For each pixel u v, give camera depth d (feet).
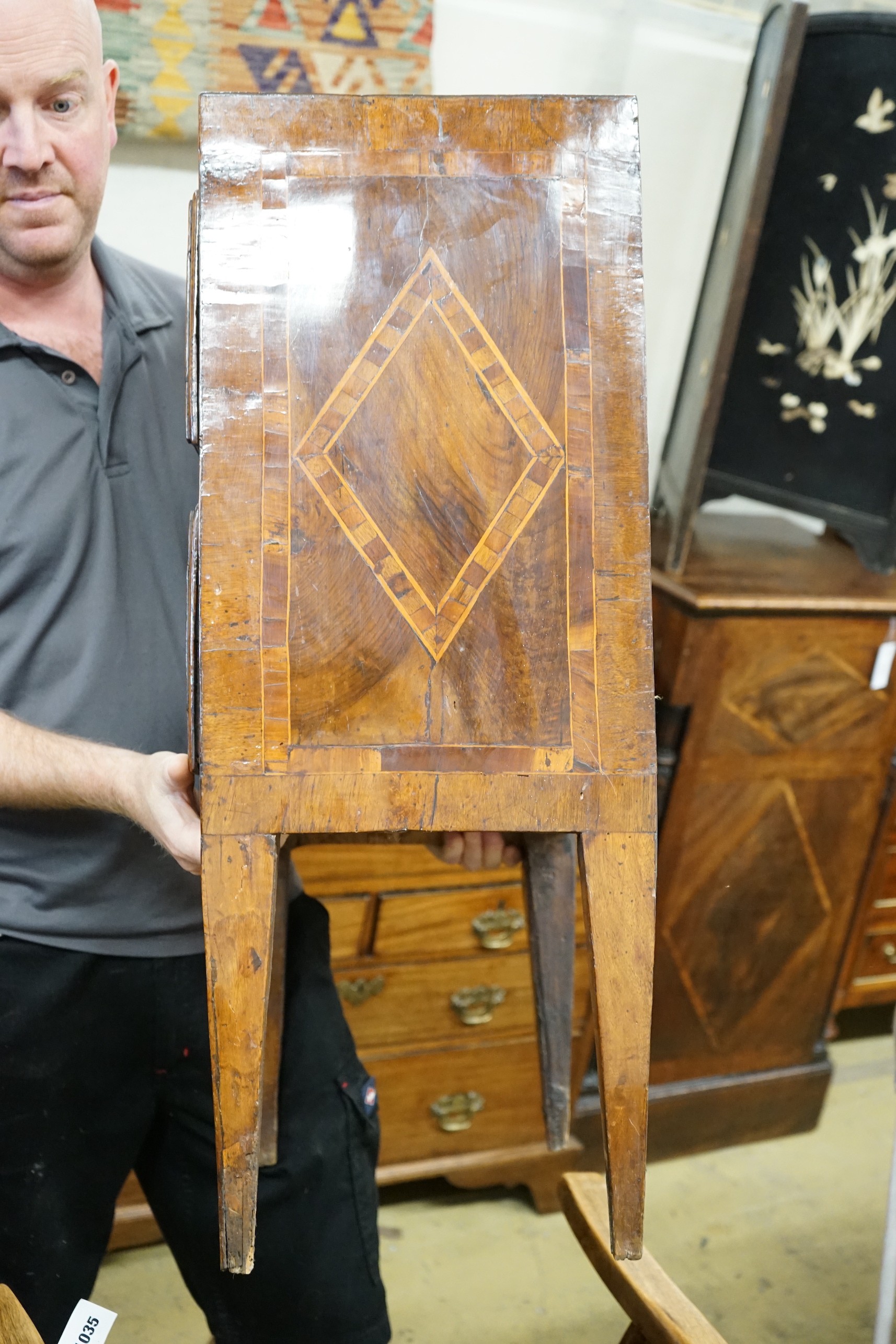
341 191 2.86
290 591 2.77
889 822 7.16
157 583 3.70
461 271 2.88
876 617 6.27
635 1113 2.85
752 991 6.93
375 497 2.82
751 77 6.06
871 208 6.07
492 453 2.87
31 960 3.63
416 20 5.52
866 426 6.34
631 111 2.95
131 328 3.68
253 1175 2.74
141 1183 4.13
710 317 6.27
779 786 6.50
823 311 6.37
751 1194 6.86
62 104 3.28
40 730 3.41
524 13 5.89
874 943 7.51
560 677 2.86
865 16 5.85
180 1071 3.84
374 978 5.88
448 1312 5.78
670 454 6.64
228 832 2.72
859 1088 7.92
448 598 2.84
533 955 3.89
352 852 5.64
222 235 2.80
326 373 2.82
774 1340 5.78
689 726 6.21
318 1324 3.84
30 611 3.57
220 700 2.73
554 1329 5.75
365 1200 3.94
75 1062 3.68
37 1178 3.65
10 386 3.49
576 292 2.91
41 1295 3.66
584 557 2.89
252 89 5.38
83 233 3.45
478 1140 6.38
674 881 6.48
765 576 6.46
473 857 3.92
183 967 3.78
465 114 2.90
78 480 3.55
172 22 5.16
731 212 6.14
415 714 2.81
